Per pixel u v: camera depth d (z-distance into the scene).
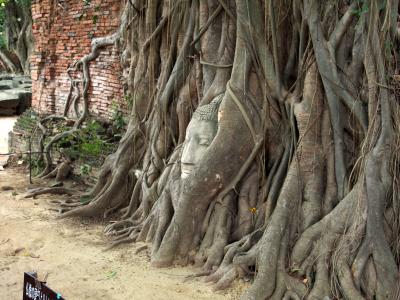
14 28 25.80
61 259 7.08
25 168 12.59
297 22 6.92
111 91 11.39
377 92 6.00
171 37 8.57
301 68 6.80
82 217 9.02
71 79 12.40
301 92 6.85
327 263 5.80
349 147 6.58
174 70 8.41
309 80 6.59
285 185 6.51
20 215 9.00
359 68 6.43
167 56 8.77
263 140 7.04
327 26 6.61
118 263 6.97
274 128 7.16
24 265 6.87
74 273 6.62
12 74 25.72
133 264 6.95
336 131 6.45
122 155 9.37
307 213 6.38
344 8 6.63
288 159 6.93
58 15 12.66
